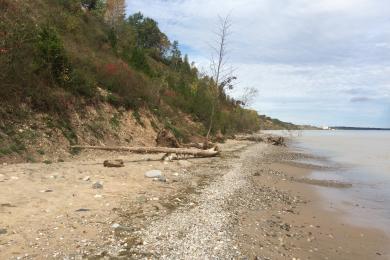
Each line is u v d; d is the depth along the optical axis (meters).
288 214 12.00
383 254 8.89
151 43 87.56
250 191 14.99
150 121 28.22
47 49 19.61
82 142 19.14
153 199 11.30
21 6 24.52
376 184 20.03
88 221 8.59
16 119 16.31
